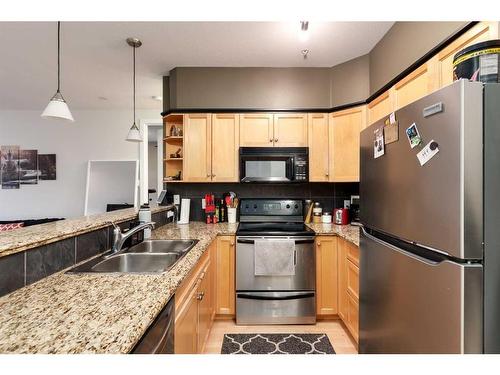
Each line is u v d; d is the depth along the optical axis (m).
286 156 2.69
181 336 1.25
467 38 1.37
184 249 1.73
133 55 2.57
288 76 2.81
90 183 4.17
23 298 0.94
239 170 2.72
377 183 1.24
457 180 0.78
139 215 1.98
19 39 2.28
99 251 1.54
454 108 0.79
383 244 1.19
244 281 2.40
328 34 2.22
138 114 4.27
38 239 1.11
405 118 1.01
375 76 2.41
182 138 2.84
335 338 2.19
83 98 3.78
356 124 2.58
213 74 2.81
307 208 2.99
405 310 1.02
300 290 2.39
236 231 2.44
